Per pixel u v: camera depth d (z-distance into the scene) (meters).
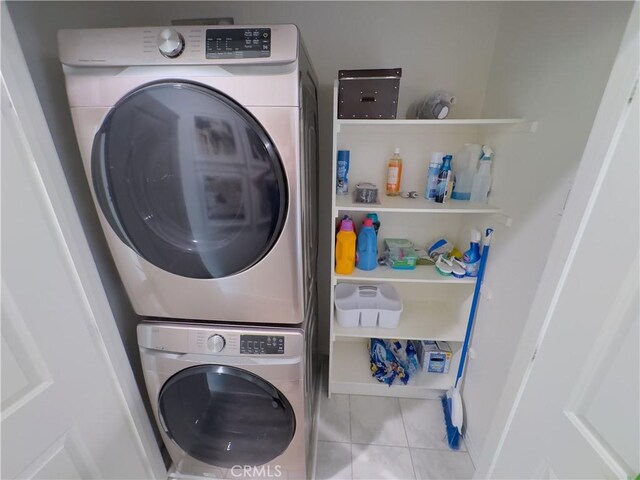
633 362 0.50
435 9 1.25
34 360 0.69
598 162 0.58
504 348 1.20
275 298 0.92
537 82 1.01
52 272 0.73
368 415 1.64
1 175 0.62
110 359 0.93
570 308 0.64
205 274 0.90
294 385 1.01
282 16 1.28
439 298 1.81
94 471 0.89
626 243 0.51
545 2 0.97
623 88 0.53
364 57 1.33
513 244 1.14
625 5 0.70
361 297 1.69
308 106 0.94
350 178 1.53
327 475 1.36
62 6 0.90
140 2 1.19
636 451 0.49
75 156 0.97
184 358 1.00
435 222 1.61
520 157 1.10
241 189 0.79
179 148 0.77
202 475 1.31
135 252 0.89
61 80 0.92
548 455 0.69
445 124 1.17
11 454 0.66
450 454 1.46
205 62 0.69
